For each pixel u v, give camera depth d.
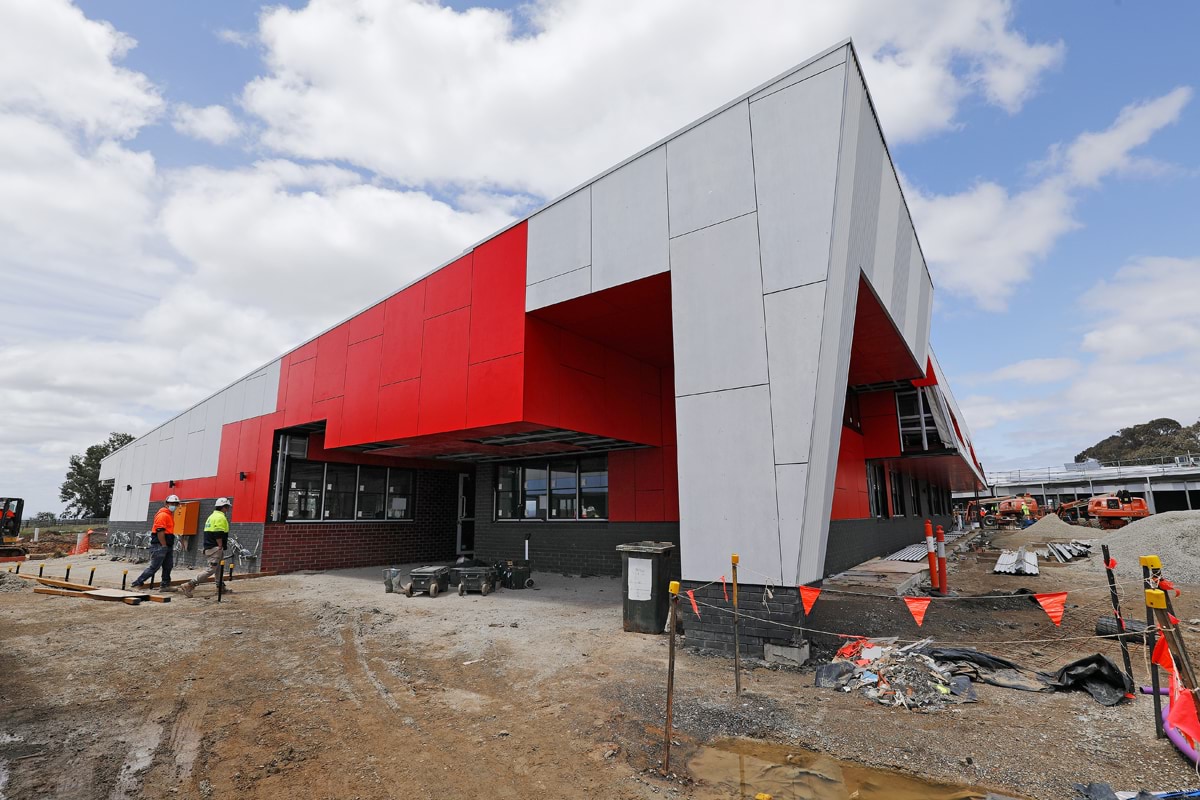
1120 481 57.75
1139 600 10.06
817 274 6.41
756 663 6.21
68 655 6.84
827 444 6.69
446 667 6.29
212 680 5.92
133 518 23.86
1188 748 3.77
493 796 3.61
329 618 8.88
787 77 6.94
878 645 6.32
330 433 13.27
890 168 9.36
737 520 6.68
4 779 3.80
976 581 12.67
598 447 12.61
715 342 7.13
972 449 28.28
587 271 8.49
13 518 24.72
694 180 7.59
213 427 18.62
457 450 13.30
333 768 3.99
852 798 3.51
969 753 4.05
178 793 3.65
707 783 3.73
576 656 6.58
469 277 10.30
